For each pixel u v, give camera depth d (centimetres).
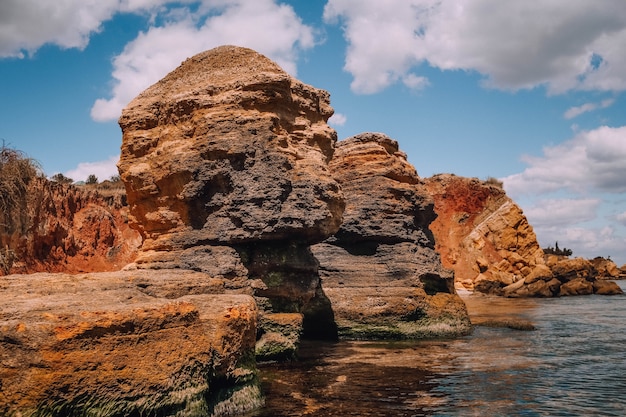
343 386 1367
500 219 6694
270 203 1672
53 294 1082
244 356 1198
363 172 2684
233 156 1709
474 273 6488
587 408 1208
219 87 1812
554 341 2236
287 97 1814
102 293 1098
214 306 1189
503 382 1448
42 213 2997
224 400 1094
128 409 873
